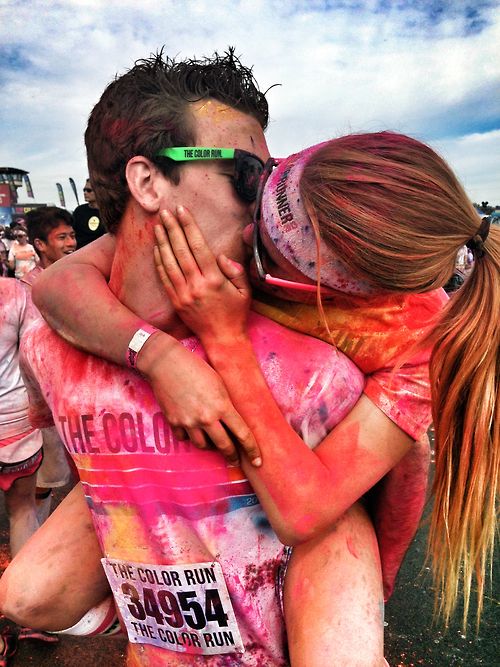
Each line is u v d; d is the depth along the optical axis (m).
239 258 0.98
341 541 1.05
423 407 0.97
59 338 1.12
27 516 2.61
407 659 2.33
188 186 0.93
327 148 0.86
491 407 0.93
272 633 1.06
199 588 1.03
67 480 2.91
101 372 1.03
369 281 0.84
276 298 1.01
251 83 1.05
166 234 0.93
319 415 0.96
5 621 2.56
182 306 0.93
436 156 0.87
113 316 0.98
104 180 1.01
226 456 0.91
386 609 2.62
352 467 0.94
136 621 1.13
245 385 0.91
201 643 1.06
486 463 0.97
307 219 0.83
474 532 1.01
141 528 1.04
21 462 2.48
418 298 0.99
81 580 1.26
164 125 0.92
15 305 2.41
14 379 2.43
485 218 0.92
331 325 0.95
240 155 0.95
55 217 3.53
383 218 0.79
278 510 0.90
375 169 0.81
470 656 2.33
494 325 0.90
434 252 0.83
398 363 0.93
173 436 0.97
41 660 2.37
